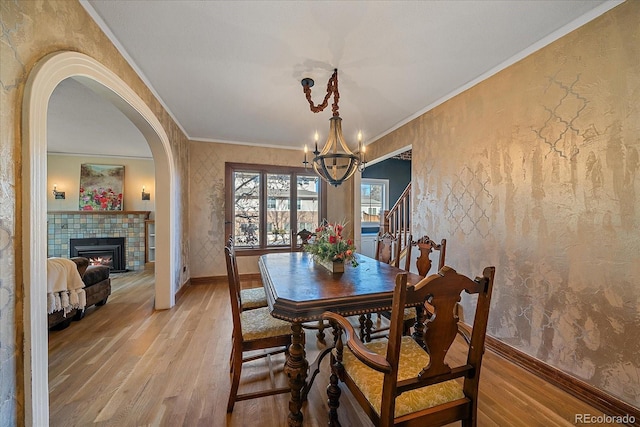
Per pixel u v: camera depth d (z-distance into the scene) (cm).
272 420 143
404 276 86
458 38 180
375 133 392
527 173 191
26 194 107
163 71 223
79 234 530
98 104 301
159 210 306
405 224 381
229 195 439
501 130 210
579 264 162
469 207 239
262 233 462
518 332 197
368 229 589
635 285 139
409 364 117
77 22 145
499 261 212
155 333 245
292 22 165
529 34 175
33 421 107
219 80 239
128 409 149
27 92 109
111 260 540
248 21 165
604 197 151
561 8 153
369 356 95
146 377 179
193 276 421
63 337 237
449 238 262
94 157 549
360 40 183
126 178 564
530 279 189
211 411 149
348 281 166
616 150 146
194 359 202
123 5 152
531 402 157
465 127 244
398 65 213
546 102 179
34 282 108
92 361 198
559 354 172
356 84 244
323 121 345
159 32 175
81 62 145
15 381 104
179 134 359
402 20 163
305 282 163
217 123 354
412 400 100
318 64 212
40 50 118
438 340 94
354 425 140
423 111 300
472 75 228
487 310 99
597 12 152
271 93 265
